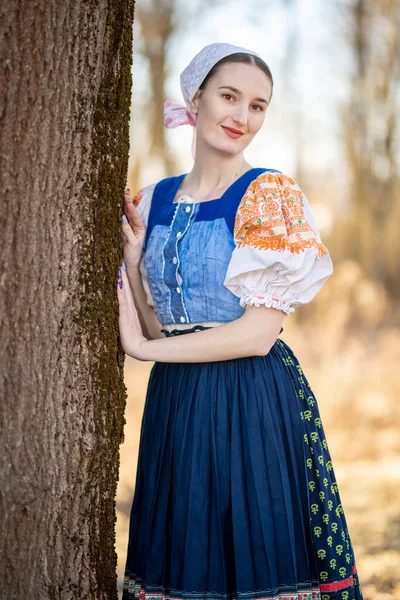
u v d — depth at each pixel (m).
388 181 10.30
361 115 10.30
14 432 1.64
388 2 10.16
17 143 1.61
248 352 1.78
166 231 1.92
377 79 10.29
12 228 1.62
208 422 1.79
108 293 1.76
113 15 1.70
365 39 10.27
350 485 3.79
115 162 1.75
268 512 1.74
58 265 1.65
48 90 1.62
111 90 1.71
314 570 1.80
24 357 1.64
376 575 2.71
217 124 1.88
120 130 1.76
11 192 1.62
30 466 1.65
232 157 1.93
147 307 2.01
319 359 6.41
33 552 1.67
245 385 1.80
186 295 1.87
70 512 1.70
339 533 1.84
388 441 4.55
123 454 4.37
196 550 1.74
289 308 1.80
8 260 1.62
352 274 8.03
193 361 1.79
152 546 1.80
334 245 10.14
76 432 1.69
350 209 10.25
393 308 9.26
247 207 1.80
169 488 1.81
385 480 3.84
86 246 1.69
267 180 1.82
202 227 1.85
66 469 1.68
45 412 1.66
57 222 1.65
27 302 1.64
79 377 1.69
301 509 1.78
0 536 1.65
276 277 1.78
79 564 1.71
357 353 6.58
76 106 1.65
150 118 9.09
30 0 1.60
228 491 1.76
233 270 1.76
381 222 10.16
